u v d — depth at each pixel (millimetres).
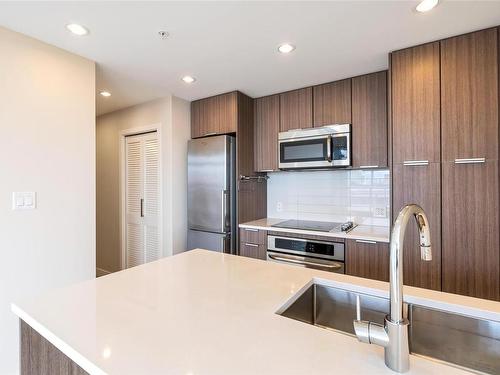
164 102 3197
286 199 3375
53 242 1986
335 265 2430
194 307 976
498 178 1761
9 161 1787
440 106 1936
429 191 1968
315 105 2830
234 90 2980
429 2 1548
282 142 2973
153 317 899
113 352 709
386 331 642
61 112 2039
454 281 1884
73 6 1560
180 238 3252
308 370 643
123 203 3666
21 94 1839
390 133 2113
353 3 1562
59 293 1098
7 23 1719
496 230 1767
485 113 1798
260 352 712
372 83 2539
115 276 1307
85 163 2170
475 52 1833
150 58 2232
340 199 3043
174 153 3188
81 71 2166
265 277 1290
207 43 2002
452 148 1896
